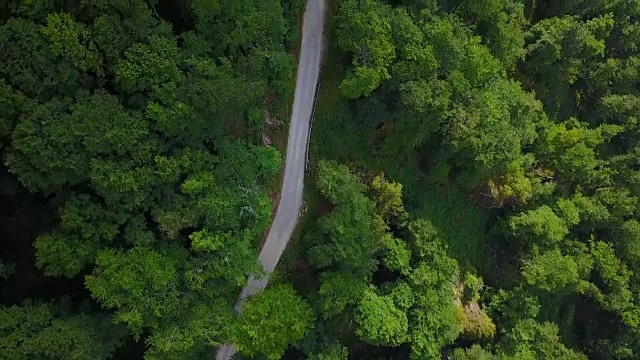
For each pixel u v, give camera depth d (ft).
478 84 194.18
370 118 184.14
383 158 195.11
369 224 173.06
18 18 112.68
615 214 234.99
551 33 212.43
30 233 134.00
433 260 193.16
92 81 126.11
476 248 225.15
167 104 131.95
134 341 155.74
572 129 224.33
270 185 175.73
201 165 142.31
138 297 133.49
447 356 204.95
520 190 207.41
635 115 242.99
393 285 189.06
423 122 180.55
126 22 124.06
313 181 182.29
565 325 258.16
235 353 166.30
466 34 185.88
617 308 242.58
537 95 232.53
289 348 176.86
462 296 215.51
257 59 150.61
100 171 123.03
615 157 237.45
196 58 137.59
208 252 146.61
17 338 122.62
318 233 172.76
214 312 147.84
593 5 230.27
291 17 174.19
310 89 182.80
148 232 136.05
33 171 118.21
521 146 212.43
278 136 178.09
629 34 239.91
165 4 141.69
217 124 147.13
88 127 118.73
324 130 184.55
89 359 129.39
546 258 217.56
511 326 216.54
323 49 183.42
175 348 138.51
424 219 193.36
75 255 127.75
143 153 129.70
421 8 175.01
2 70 111.75
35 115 114.21
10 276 135.33
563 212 223.30
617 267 238.89
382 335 178.70
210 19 140.97
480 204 220.84
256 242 173.47
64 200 127.85
